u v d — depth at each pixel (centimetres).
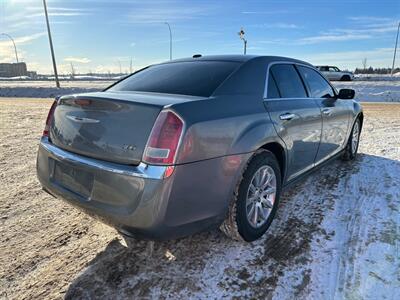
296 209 352
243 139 259
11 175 467
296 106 337
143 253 276
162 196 214
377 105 1515
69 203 262
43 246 288
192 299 225
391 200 372
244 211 272
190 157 223
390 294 226
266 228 303
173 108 222
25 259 269
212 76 293
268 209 303
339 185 418
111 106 237
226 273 250
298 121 333
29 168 500
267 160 288
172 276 247
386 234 300
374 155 561
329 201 371
